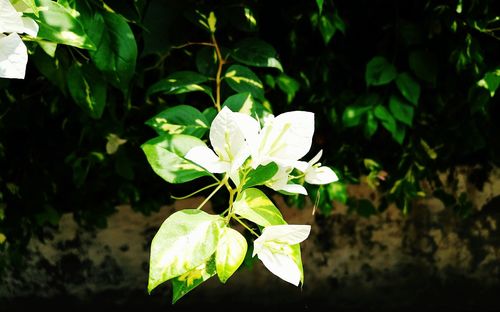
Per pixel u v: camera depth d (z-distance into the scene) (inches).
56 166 47.9
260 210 20.2
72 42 21.6
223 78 29.5
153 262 18.4
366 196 58.6
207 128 25.0
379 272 63.9
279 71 40.4
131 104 41.2
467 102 45.3
